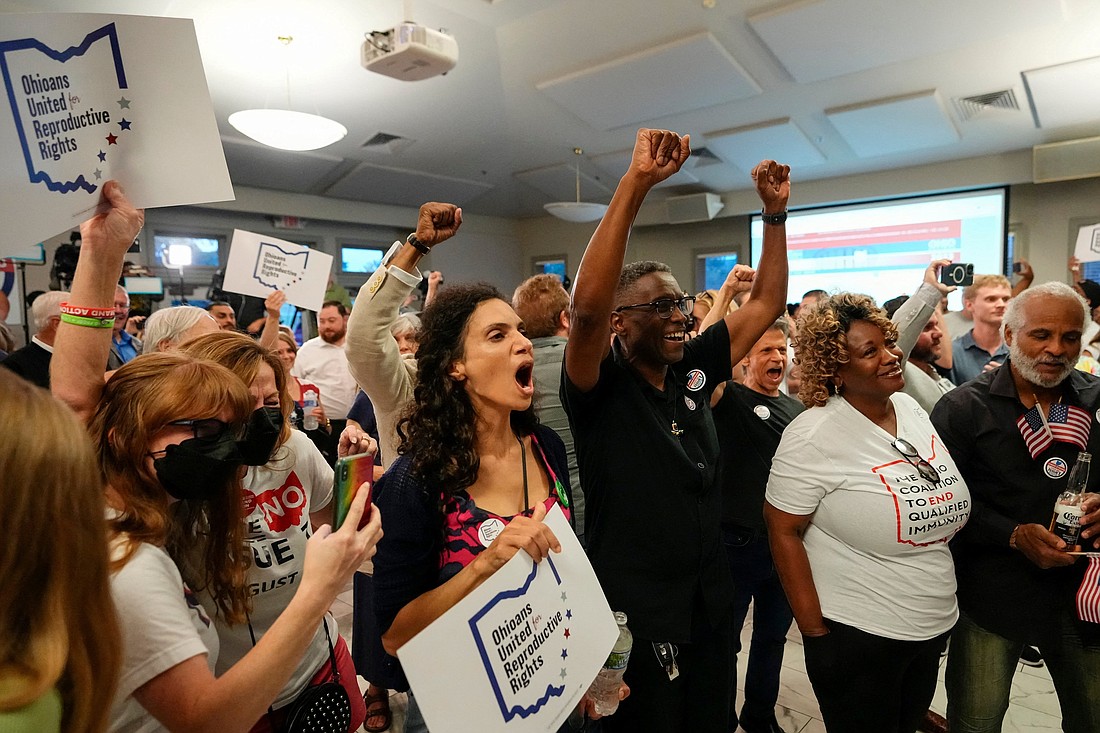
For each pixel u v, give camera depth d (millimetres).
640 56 4312
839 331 1353
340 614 2834
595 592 965
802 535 1446
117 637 590
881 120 5148
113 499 793
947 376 2650
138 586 717
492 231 9383
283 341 3129
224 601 950
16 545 506
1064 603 1398
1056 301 1348
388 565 911
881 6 3643
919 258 6410
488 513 947
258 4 3568
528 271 9773
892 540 1304
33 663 512
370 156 6324
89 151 847
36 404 537
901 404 1451
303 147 3619
